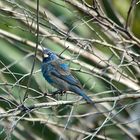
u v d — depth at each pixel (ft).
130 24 49.26
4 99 38.47
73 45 48.37
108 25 44.14
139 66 42.70
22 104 37.37
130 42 44.60
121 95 41.16
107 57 52.03
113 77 43.96
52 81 45.75
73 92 45.09
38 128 57.88
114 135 56.03
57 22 51.80
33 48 49.96
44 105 38.37
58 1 53.98
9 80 53.67
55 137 58.44
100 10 44.06
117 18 52.03
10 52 56.59
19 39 48.49
